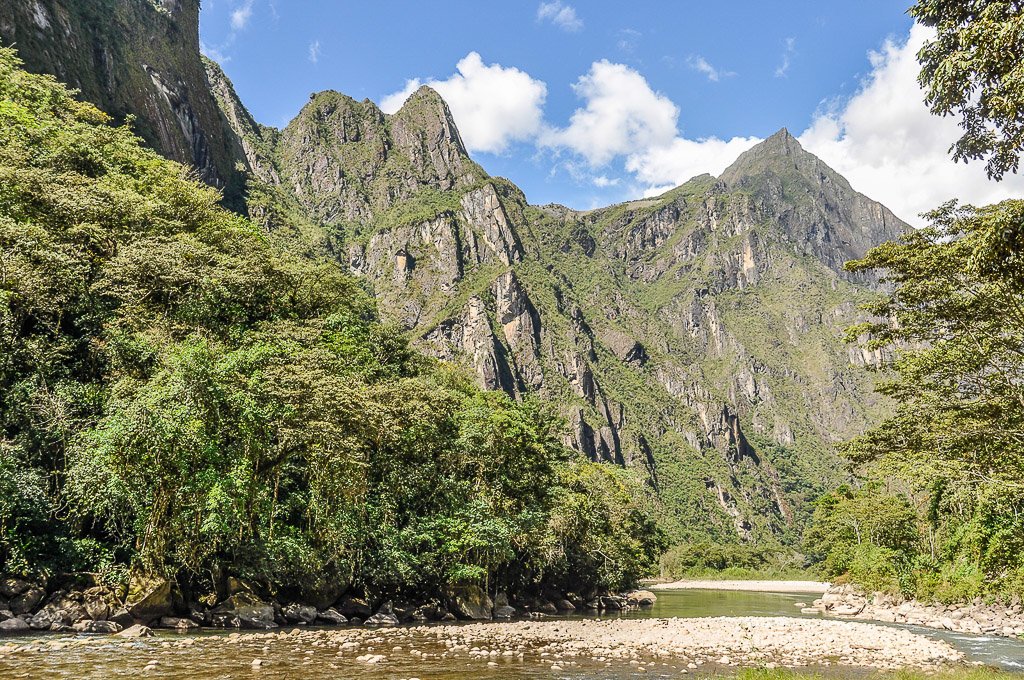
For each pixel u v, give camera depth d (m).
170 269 38.69
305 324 49.69
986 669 23.31
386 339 71.00
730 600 88.88
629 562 89.00
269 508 33.25
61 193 38.75
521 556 55.69
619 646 30.77
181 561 31.03
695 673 23.62
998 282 17.97
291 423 30.11
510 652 27.22
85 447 28.64
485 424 49.91
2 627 25.55
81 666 19.66
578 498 68.69
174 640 25.73
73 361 36.03
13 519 28.11
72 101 70.12
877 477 25.88
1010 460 22.56
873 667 26.66
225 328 41.88
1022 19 12.25
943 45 14.35
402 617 40.97
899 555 73.19
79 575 29.09
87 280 38.59
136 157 66.88
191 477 28.20
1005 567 48.12
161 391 27.64
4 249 33.19
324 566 37.97
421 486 44.47
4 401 30.69
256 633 29.55
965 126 14.77
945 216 21.12
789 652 30.73
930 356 22.53
